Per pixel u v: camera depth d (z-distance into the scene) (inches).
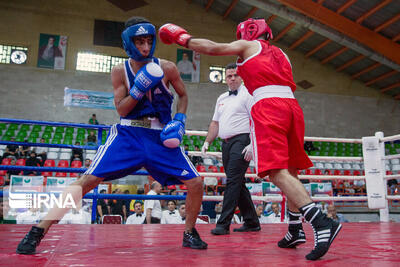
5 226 95.0
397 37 428.8
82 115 478.0
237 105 106.0
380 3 388.8
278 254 60.5
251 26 70.8
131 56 61.1
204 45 63.9
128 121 63.6
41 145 111.3
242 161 101.4
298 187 57.4
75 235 82.7
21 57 477.1
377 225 127.5
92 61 498.9
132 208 241.8
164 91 66.1
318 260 54.3
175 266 48.3
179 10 538.0
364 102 576.7
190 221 67.3
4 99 461.4
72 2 502.9
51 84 478.0
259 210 205.0
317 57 563.5
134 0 524.4
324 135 550.6
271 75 63.7
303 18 434.0
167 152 63.6
